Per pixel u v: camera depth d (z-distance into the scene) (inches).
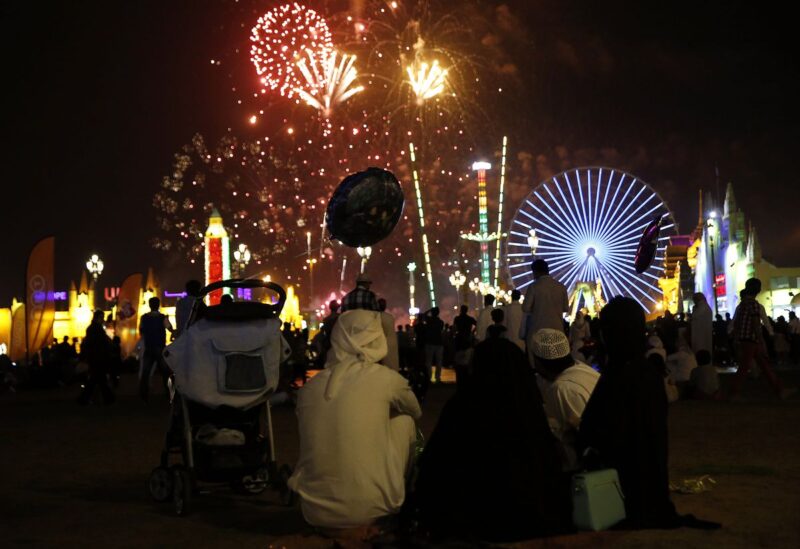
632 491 248.1
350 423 249.8
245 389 305.3
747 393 691.4
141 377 724.0
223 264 2694.4
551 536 233.5
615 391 252.5
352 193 391.2
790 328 1284.4
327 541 246.5
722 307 2628.0
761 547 225.5
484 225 2583.7
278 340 315.6
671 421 500.7
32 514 295.9
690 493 294.5
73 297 2883.9
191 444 303.3
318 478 251.6
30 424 596.1
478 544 229.3
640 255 591.2
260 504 309.9
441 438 245.0
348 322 265.7
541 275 553.9
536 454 239.3
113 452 442.6
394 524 253.4
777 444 402.0
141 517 289.7
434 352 912.3
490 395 242.8
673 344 1084.5
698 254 2817.4
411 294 3206.2
